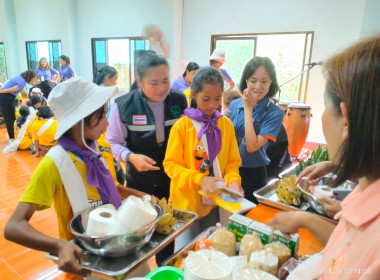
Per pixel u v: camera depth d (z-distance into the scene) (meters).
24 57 9.82
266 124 1.56
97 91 0.96
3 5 9.49
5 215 2.52
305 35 4.62
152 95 1.34
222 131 1.30
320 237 0.77
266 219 1.12
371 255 0.35
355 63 0.37
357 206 0.41
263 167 1.73
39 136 4.10
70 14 7.81
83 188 0.93
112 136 1.46
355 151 0.37
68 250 0.73
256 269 0.69
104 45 7.50
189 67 3.14
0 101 4.78
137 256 0.79
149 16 6.36
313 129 4.76
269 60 1.53
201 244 0.87
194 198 1.28
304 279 0.62
